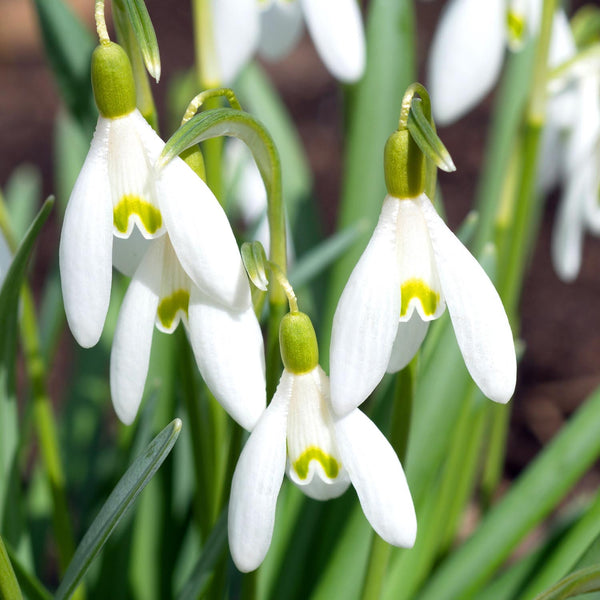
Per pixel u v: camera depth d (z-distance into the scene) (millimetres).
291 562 349
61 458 427
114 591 346
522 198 333
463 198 780
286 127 463
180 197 253
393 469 253
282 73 1016
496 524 337
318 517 348
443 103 337
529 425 593
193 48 1083
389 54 397
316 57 1051
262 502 253
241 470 254
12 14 1193
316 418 256
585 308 683
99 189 254
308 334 254
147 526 359
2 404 310
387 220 254
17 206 504
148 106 273
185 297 262
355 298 251
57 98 1003
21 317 312
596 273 716
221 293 254
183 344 295
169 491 358
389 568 343
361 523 333
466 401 341
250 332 258
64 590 264
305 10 317
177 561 364
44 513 407
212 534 280
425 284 254
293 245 434
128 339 260
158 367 356
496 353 252
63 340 660
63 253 254
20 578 295
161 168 250
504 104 435
